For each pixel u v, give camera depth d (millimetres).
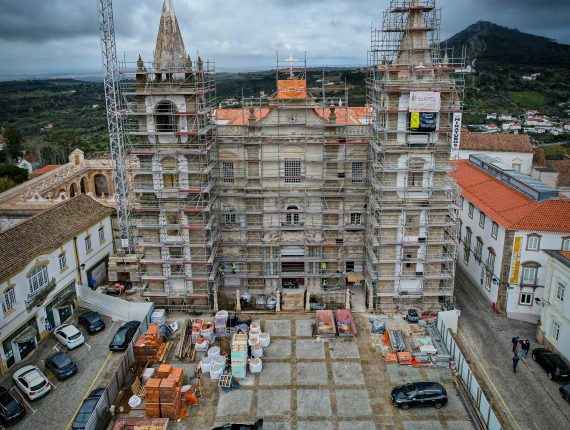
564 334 49438
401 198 56344
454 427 42750
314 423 43531
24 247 53812
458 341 54094
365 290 63969
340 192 61625
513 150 89188
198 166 56750
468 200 67625
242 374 48938
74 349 53688
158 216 58562
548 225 54688
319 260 63688
